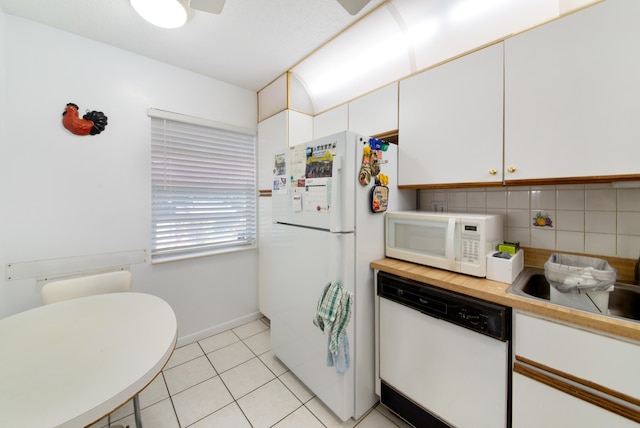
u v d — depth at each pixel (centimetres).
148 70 199
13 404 67
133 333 103
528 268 146
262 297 263
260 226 262
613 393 82
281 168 180
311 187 154
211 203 240
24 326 107
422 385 132
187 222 226
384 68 196
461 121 140
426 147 155
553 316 91
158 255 213
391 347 145
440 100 148
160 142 209
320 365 153
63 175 169
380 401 156
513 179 124
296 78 228
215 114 236
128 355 89
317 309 143
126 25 162
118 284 156
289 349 179
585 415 86
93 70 177
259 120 260
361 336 149
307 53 193
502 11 139
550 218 145
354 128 196
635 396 78
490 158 131
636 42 94
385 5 146
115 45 183
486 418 109
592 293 100
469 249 129
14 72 153
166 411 152
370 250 154
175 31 168
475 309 111
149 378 81
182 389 170
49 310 122
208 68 216
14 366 82
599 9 100
